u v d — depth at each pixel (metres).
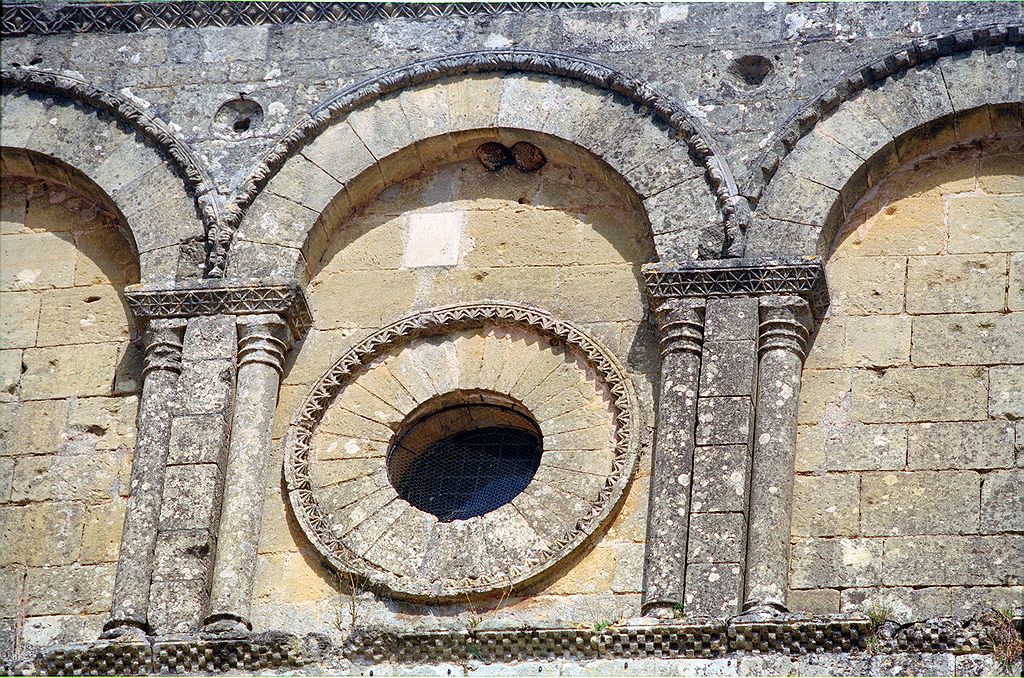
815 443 44.03
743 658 40.84
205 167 47.97
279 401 46.19
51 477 46.41
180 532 44.12
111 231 49.06
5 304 48.53
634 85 47.28
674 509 42.91
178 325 46.44
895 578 42.44
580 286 46.62
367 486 45.12
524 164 48.03
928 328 44.88
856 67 46.69
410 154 48.06
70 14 50.56
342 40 49.31
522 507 44.38
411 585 43.66
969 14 46.91
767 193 45.88
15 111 49.66
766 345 44.38
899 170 46.56
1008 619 40.44
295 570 44.41
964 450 43.50
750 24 47.78
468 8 49.22
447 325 46.50
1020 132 46.31
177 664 42.38
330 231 47.97
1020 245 45.44
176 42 49.91
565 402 45.44
